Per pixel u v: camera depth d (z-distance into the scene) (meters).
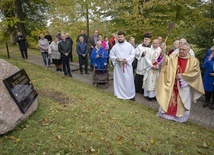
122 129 4.09
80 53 9.71
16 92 3.74
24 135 3.51
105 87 8.16
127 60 6.44
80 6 13.66
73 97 5.42
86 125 4.00
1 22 18.58
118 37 6.50
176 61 5.05
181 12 11.54
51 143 3.39
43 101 4.78
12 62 9.88
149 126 4.44
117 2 11.90
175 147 3.76
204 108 6.35
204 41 7.28
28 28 20.16
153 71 6.69
